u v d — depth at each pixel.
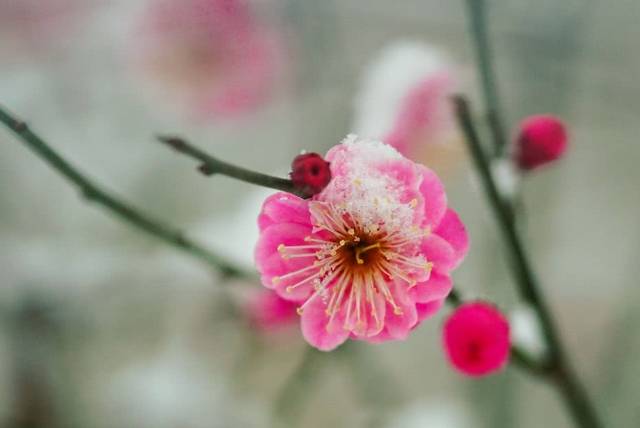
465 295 0.26
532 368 0.28
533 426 0.50
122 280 0.43
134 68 0.40
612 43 0.44
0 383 0.42
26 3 0.46
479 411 0.40
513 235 0.27
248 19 0.38
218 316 0.44
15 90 0.47
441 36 0.43
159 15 0.38
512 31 0.41
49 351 0.43
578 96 0.45
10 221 0.46
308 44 0.43
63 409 0.43
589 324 0.53
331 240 0.24
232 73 0.39
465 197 0.50
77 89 0.48
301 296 0.24
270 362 0.43
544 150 0.27
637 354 0.42
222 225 0.35
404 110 0.32
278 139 0.52
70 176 0.27
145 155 0.49
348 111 0.44
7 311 0.42
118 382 0.44
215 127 0.47
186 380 0.44
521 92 0.44
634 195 0.55
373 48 0.44
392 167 0.24
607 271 0.54
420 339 0.52
